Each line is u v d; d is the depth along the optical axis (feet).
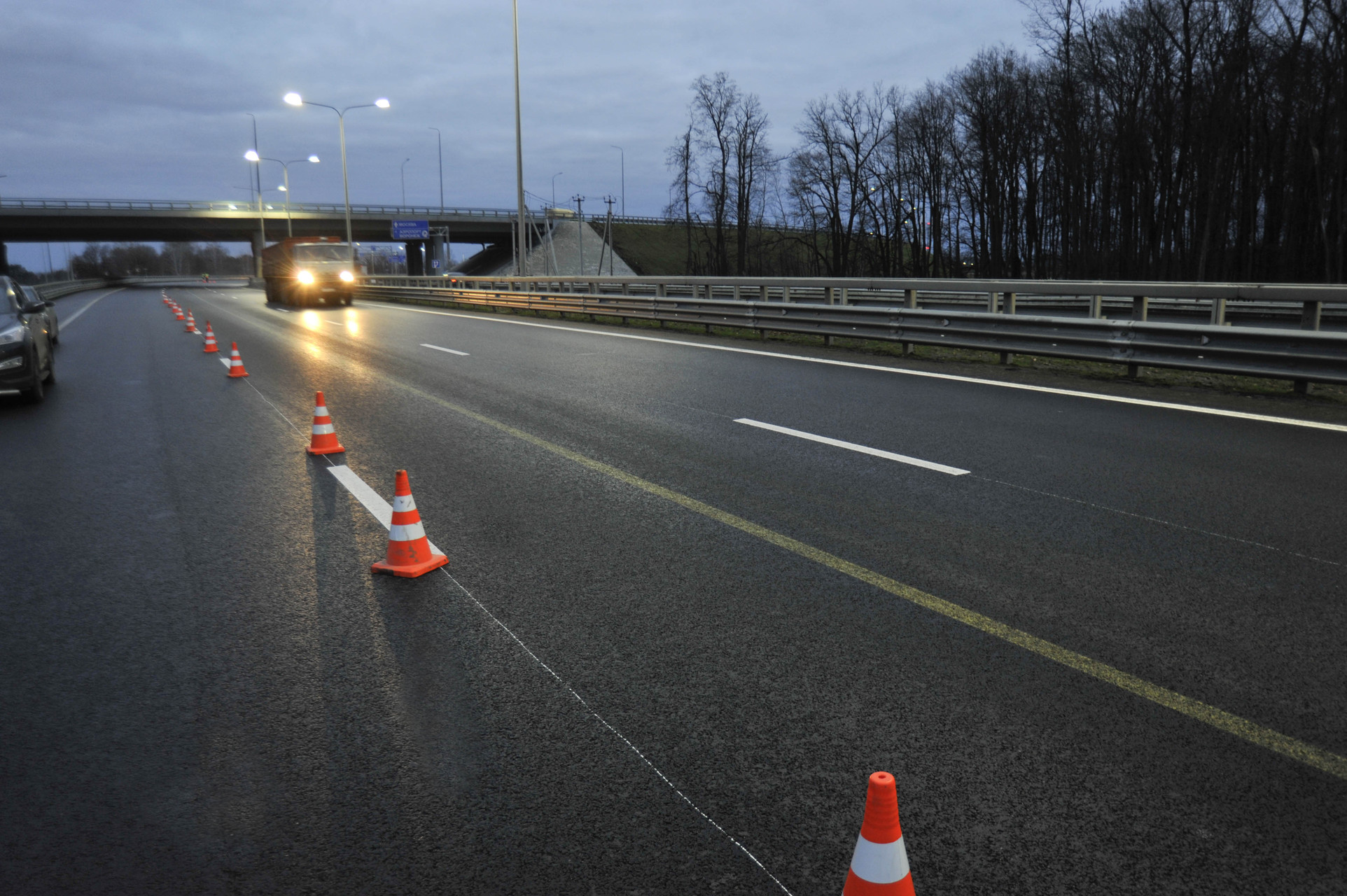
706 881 7.86
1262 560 15.24
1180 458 22.39
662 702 11.05
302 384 40.55
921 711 10.62
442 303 109.91
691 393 34.68
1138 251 160.45
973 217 204.23
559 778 9.50
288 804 9.20
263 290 212.23
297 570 16.28
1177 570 14.89
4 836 8.76
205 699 11.49
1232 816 8.55
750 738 10.18
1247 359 31.09
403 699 11.34
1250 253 142.20
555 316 82.23
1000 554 15.90
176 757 10.13
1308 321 30.12
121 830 8.84
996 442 24.72
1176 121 143.43
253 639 13.25
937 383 35.37
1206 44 134.41
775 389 35.12
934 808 8.80
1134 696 10.82
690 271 278.05
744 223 228.22
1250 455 22.45
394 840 8.58
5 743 10.53
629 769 9.63
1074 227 177.47
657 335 60.03
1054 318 37.22
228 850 8.50
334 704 11.25
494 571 15.83
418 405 34.14
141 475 24.03
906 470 21.99
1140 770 9.33
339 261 110.52
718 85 217.15
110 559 17.12
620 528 18.06
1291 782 9.06
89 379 44.55
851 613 13.55
